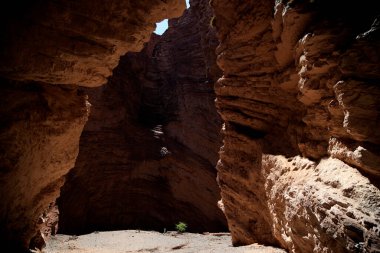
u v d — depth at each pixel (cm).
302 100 777
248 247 1023
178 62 2891
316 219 587
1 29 615
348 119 556
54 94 798
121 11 693
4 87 678
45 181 883
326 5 664
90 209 2378
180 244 1509
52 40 659
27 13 629
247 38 1045
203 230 2359
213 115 2433
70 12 647
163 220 2494
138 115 2909
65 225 2133
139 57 2998
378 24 526
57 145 851
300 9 689
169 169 2555
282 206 816
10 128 679
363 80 544
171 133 2727
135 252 1307
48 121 780
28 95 726
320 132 736
